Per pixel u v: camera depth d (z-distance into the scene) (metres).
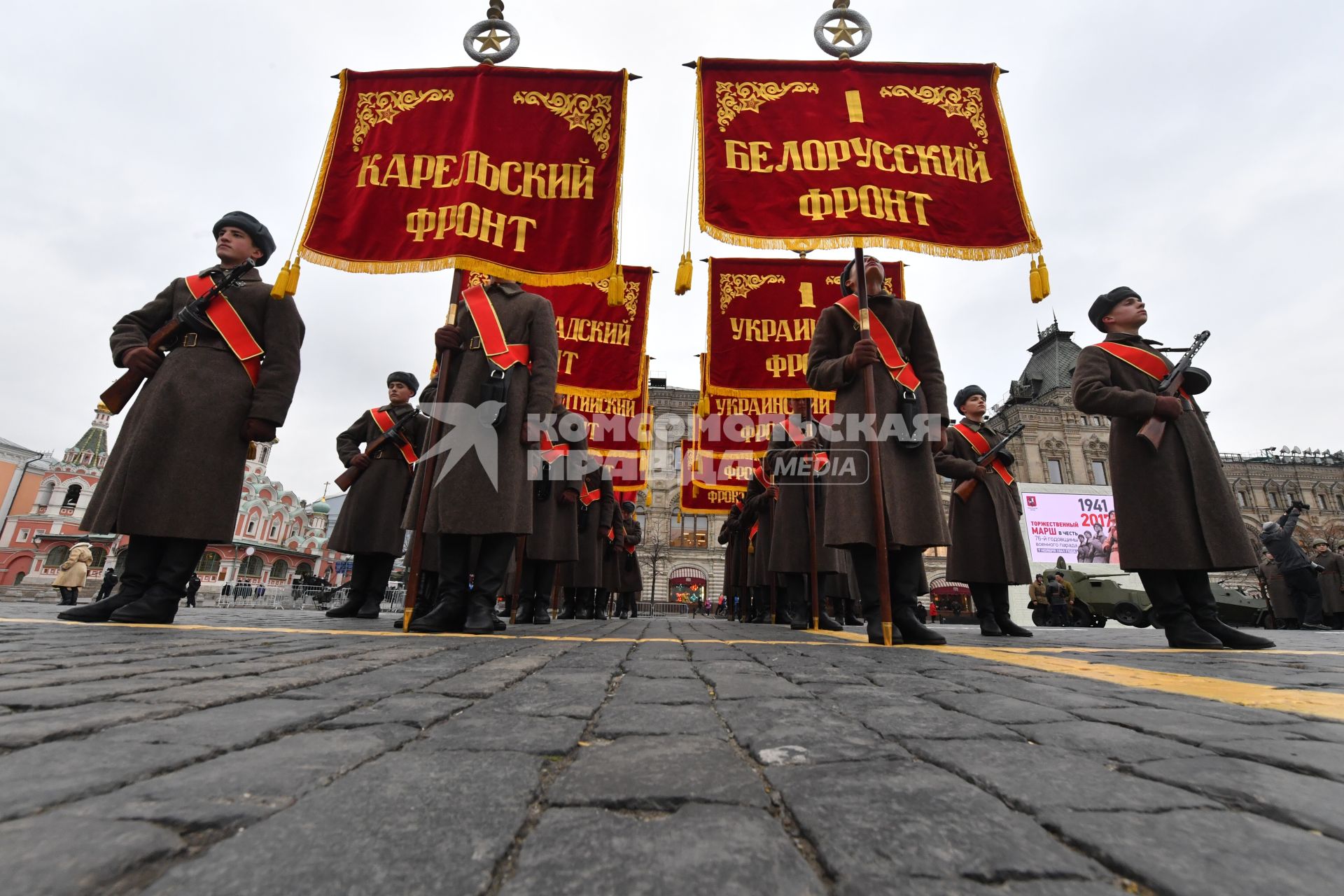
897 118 4.89
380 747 1.03
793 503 6.97
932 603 34.19
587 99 5.08
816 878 0.58
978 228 4.61
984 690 1.76
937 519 3.80
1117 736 1.19
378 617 6.20
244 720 1.17
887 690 1.75
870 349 3.87
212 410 3.62
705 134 4.93
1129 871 0.59
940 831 0.70
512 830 0.69
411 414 6.46
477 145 4.81
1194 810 0.77
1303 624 10.55
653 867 0.60
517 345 4.10
